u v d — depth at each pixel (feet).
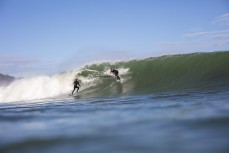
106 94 110.01
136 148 31.30
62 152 31.42
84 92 121.80
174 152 29.60
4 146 34.76
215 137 33.76
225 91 85.20
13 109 82.33
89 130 40.63
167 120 44.29
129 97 92.94
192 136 34.65
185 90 96.89
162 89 106.01
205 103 63.00
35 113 66.18
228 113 46.93
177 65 123.85
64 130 41.83
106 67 133.39
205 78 110.42
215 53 122.21
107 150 31.17
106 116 52.85
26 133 41.22
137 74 126.52
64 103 90.84
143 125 41.78
